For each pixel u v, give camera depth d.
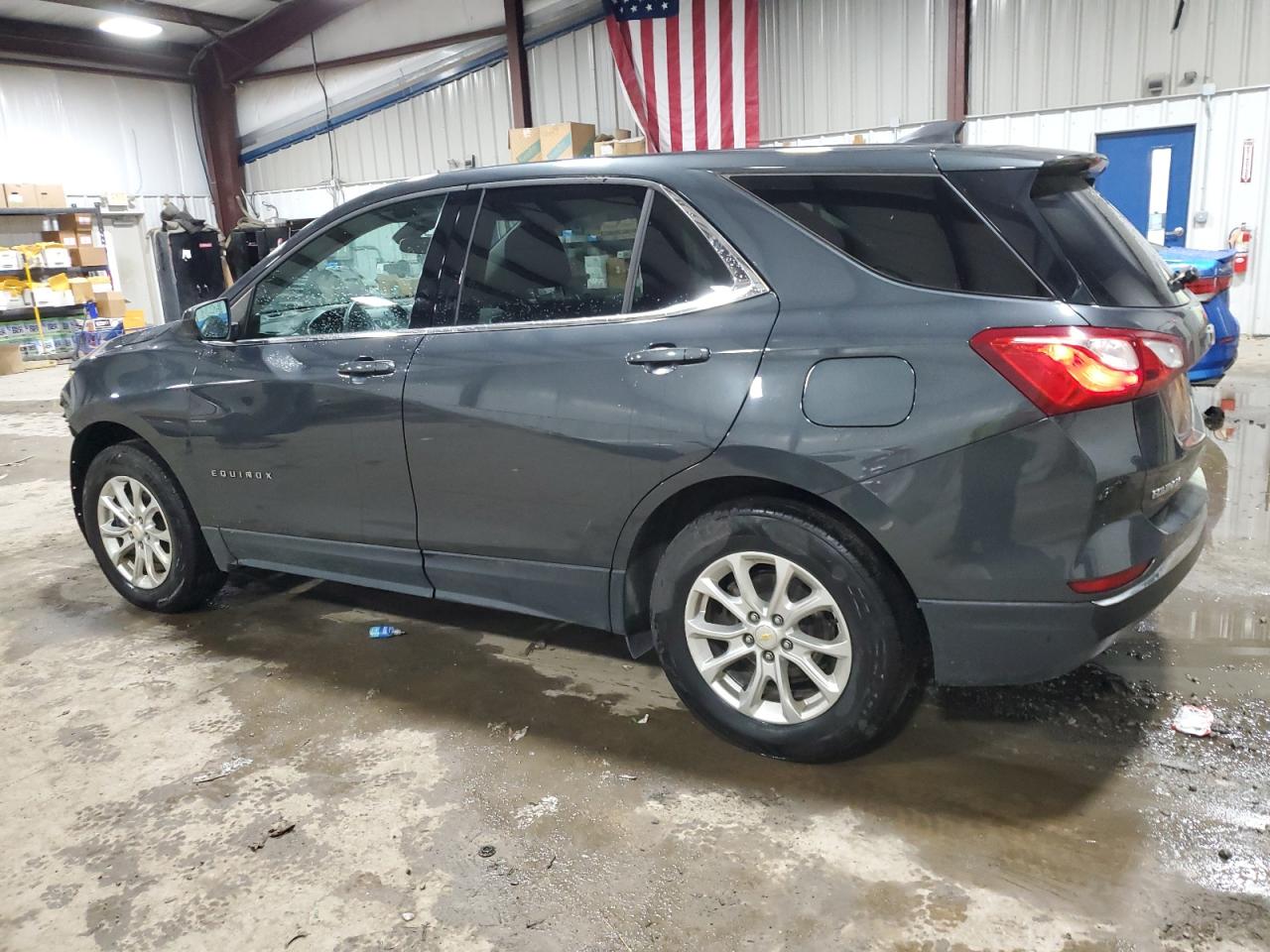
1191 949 1.75
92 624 3.65
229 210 16.75
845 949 1.79
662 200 2.46
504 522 2.70
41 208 14.20
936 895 1.92
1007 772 2.35
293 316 3.16
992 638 2.10
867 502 2.11
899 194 2.19
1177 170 9.37
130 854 2.20
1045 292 2.02
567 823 2.24
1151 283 2.21
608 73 12.12
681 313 2.38
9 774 2.56
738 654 2.41
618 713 2.77
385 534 2.97
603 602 2.61
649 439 2.36
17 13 13.53
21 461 6.95
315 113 15.39
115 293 14.85
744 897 1.95
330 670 3.14
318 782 2.46
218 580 3.69
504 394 2.59
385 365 2.82
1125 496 2.01
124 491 3.66
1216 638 3.02
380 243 2.97
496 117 13.56
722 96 10.84
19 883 2.11
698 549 2.38
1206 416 5.79
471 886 2.03
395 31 14.04
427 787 2.42
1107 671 2.84
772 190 2.34
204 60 16.05
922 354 2.05
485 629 3.45
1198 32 8.98
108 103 15.60
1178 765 2.35
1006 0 9.67
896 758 2.44
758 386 2.22
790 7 10.66
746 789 2.33
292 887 2.06
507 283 2.69
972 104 10.08
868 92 10.46
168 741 2.71
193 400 3.29
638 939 1.85
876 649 2.20
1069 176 2.29
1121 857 2.01
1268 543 3.79
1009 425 1.98
